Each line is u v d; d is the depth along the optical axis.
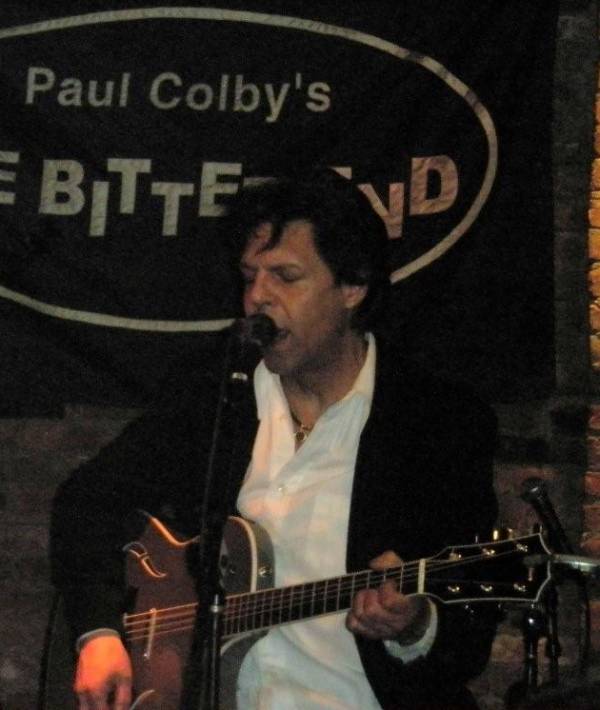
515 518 5.93
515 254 5.65
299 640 4.14
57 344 5.72
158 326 5.72
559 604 5.85
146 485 4.41
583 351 5.94
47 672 4.47
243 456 4.21
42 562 6.04
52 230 5.72
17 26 5.72
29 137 5.73
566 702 1.97
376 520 4.06
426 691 3.97
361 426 4.16
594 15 5.97
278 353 4.01
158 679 4.25
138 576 4.35
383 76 5.68
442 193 5.66
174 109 5.75
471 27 5.66
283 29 5.72
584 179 5.96
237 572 4.07
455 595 3.84
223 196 5.73
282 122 5.72
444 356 5.66
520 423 5.97
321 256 4.02
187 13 5.74
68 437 6.05
